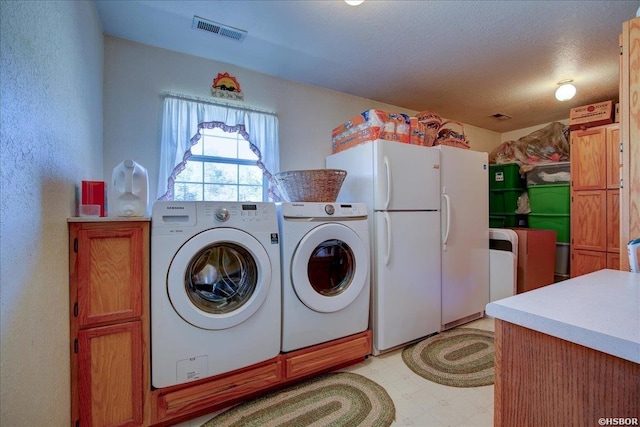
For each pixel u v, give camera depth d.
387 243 2.15
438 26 1.94
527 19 1.87
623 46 1.23
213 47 2.16
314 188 2.07
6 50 0.76
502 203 3.96
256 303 1.62
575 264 3.26
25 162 0.86
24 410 0.84
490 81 2.76
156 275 1.42
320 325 1.88
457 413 1.54
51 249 1.07
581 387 0.60
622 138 1.22
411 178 2.31
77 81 1.38
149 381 1.40
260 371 1.66
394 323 2.20
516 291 2.84
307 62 2.38
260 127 2.49
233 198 2.41
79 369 1.27
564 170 3.47
